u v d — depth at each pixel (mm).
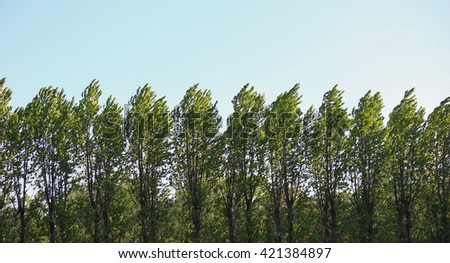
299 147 38188
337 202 37719
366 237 37875
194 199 35812
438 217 38031
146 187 36375
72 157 36094
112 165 36219
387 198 39344
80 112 36969
